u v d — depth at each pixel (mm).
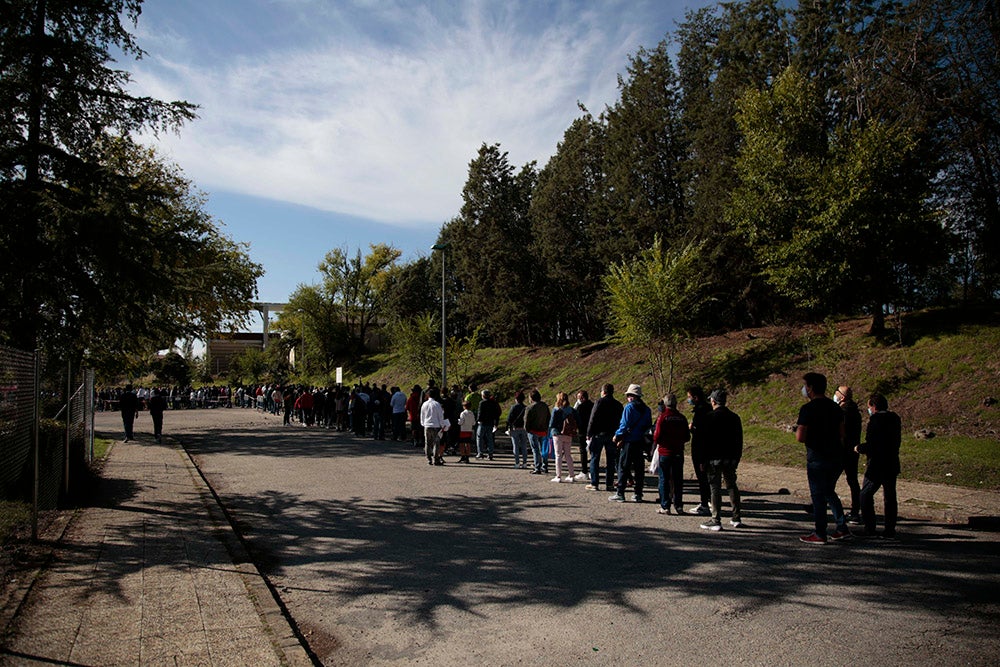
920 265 16219
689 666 4039
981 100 15297
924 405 14680
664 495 9070
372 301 59969
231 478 12883
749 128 18438
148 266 10484
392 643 4500
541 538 7594
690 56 26344
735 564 6422
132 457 15258
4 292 10148
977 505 9141
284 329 66500
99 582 5590
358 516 9008
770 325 23312
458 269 41375
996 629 4637
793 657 4160
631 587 5684
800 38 20766
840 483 11398
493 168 37562
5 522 6961
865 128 16812
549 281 35031
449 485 11773
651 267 19625
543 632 4645
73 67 10930
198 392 56062
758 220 17766
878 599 5316
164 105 11633
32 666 3854
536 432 13406
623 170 26469
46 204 9703
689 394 9102
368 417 26828
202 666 3910
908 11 16375
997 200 16016
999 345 15359
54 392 9914
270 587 5805
